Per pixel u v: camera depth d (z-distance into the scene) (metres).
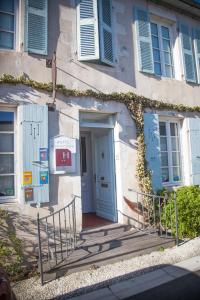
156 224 6.11
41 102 5.29
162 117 7.18
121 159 6.10
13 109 5.17
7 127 5.11
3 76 4.95
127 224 5.94
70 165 5.39
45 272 4.02
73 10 5.90
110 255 4.53
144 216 6.10
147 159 6.45
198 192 6.13
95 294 3.68
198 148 7.46
